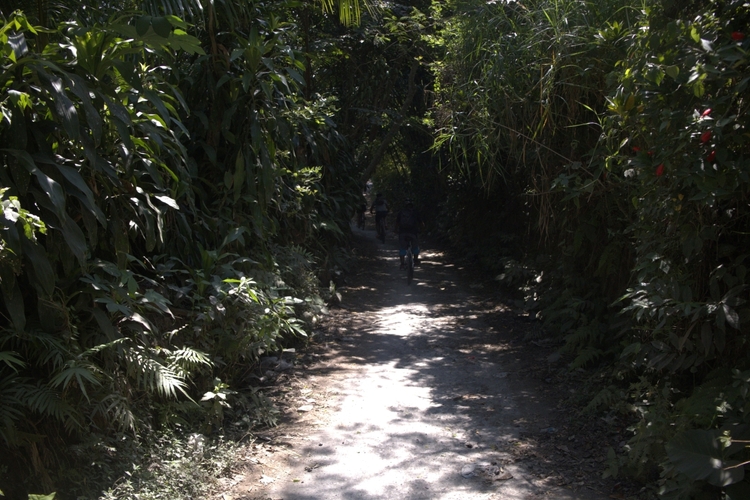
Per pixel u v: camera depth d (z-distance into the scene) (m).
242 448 4.58
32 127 3.50
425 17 12.74
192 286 5.27
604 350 6.37
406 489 4.02
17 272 2.97
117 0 4.79
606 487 4.00
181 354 4.51
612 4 5.51
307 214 8.61
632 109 4.12
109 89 3.73
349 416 5.34
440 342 7.96
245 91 5.77
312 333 8.03
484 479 4.15
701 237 3.69
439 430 5.02
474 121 6.76
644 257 4.47
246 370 6.11
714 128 3.28
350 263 13.84
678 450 3.30
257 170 6.24
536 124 6.39
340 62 14.28
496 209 12.80
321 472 4.27
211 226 5.92
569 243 7.05
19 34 3.25
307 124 7.84
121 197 4.23
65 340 3.59
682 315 4.00
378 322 9.21
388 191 27.00
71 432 3.74
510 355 7.25
